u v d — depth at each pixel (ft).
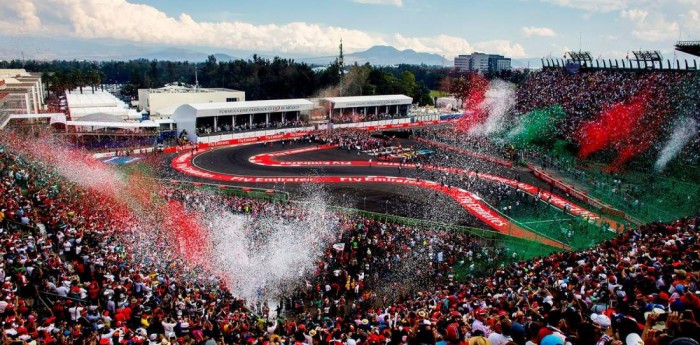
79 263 87.61
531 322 37.58
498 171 236.43
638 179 201.77
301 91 534.37
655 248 77.71
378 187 206.59
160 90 427.74
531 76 387.34
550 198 189.26
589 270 76.18
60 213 114.83
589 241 142.72
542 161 244.42
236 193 191.52
